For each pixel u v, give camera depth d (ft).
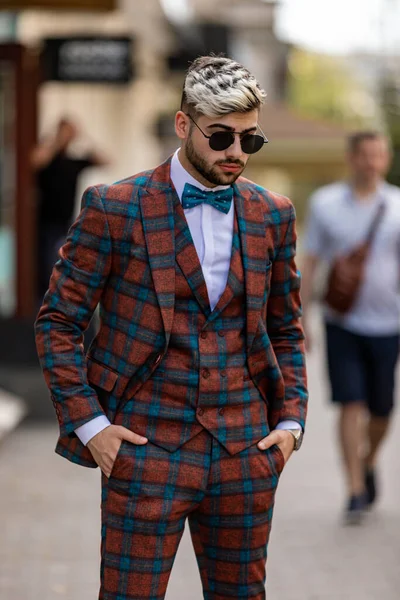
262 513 15.56
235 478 15.29
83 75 52.85
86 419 15.01
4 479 34.91
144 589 15.03
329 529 29.43
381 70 128.77
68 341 15.25
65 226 51.98
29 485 34.17
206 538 15.65
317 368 68.80
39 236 51.88
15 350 50.19
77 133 51.67
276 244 15.93
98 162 52.16
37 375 50.49
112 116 81.82
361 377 30.76
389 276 30.63
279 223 15.94
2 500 32.27
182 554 27.32
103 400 15.43
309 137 82.33
